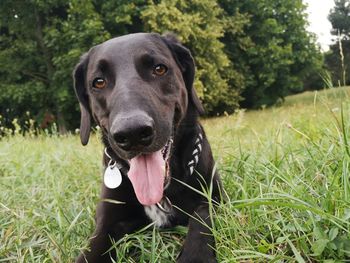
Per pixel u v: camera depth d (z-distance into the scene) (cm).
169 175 35
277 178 38
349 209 27
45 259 32
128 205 37
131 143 30
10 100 258
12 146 90
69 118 265
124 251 32
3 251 35
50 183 54
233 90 305
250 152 50
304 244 28
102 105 36
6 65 260
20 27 263
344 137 31
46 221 38
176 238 35
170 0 267
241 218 32
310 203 30
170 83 36
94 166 62
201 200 37
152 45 37
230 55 330
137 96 32
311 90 408
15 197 49
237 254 29
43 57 265
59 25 264
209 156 39
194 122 39
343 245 27
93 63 38
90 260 34
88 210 40
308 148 43
